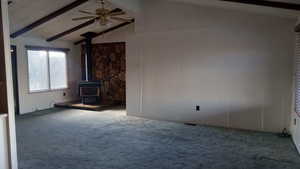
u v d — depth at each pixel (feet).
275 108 14.74
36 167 10.15
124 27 25.90
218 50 16.16
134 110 20.06
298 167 10.06
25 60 22.09
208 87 16.75
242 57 15.43
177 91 17.94
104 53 27.48
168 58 18.10
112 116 20.11
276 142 13.12
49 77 24.72
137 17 19.21
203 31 16.56
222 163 10.49
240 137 14.07
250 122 15.55
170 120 18.37
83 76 28.76
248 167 10.09
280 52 14.32
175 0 16.43
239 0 12.48
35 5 17.13
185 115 17.75
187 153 11.66
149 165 10.34
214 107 16.66
